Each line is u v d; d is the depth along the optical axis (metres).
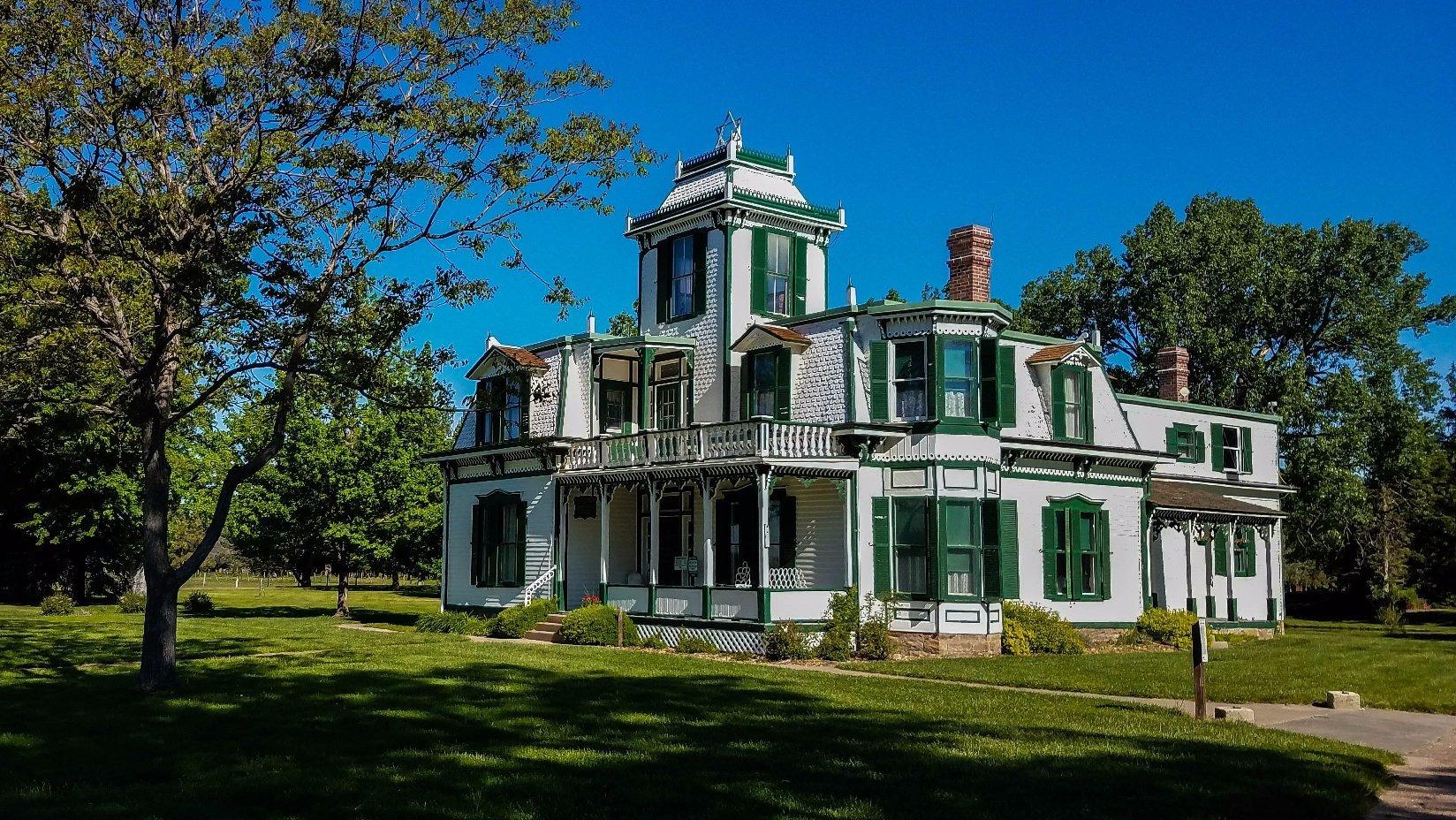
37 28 15.09
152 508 16.39
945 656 25.12
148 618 16.28
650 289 32.41
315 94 16.47
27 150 15.37
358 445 37.31
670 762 11.15
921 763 11.20
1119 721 14.34
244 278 17.77
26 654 21.66
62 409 18.23
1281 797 10.04
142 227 15.02
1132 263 50.06
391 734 12.64
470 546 34.03
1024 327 53.28
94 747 11.81
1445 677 20.45
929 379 26.22
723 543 29.16
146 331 16.86
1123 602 30.00
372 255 16.59
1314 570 62.38
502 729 13.05
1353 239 47.12
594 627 26.69
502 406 19.39
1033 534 28.02
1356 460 45.81
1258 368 45.69
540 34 17.36
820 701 16.00
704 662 21.86
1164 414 35.31
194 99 16.41
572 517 30.92
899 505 26.23
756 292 30.02
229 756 11.30
